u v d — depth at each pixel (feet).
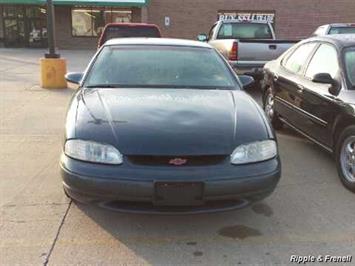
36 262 11.45
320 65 19.97
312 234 13.12
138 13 98.12
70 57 78.54
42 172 17.74
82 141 12.42
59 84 38.73
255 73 36.78
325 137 18.20
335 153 17.38
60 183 16.55
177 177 11.80
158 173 11.82
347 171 16.55
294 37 99.76
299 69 21.85
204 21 99.09
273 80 24.39
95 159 12.18
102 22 98.78
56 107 30.53
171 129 12.64
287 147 21.94
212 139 12.42
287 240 12.76
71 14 98.37
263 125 13.53
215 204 12.37
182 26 99.14
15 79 44.73
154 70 16.88
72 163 12.35
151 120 13.04
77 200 12.60
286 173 18.13
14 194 15.51
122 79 16.38
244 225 13.61
